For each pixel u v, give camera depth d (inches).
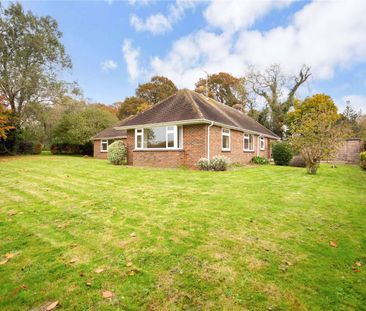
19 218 189.0
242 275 112.9
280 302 95.7
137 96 1886.1
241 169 536.4
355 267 121.9
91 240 149.5
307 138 473.7
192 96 661.3
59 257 129.2
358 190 312.5
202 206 219.0
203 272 114.8
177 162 551.2
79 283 106.9
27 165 566.3
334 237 157.9
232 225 173.5
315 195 273.7
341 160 886.4
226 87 1679.4
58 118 1184.2
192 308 92.1
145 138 613.6
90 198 247.4
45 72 1025.5
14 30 959.6
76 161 713.6
